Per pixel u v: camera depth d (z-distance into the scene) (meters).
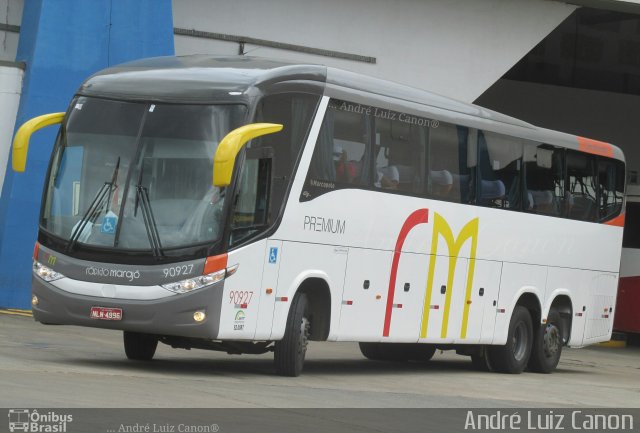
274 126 19.75
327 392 19.23
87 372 19.03
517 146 28.36
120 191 20.03
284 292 21.00
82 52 36.09
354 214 22.66
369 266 23.22
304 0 40.66
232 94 20.09
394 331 24.20
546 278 29.64
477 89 43.03
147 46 36.88
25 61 36.38
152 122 20.23
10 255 34.84
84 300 19.81
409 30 42.12
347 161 22.44
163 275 19.56
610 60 57.69
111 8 36.53
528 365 29.89
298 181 21.11
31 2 37.06
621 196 32.78
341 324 22.59
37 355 21.97
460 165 26.23
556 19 43.81
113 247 19.81
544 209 29.39
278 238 20.72
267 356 27.83
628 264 46.00
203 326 19.56
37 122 21.06
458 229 26.11
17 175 35.00
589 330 31.64
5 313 33.50
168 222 19.75
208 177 19.78
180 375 20.19
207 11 39.47
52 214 20.42
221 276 19.62
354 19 41.38
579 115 57.28
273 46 40.09
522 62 56.44
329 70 22.09
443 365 30.45
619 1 43.16
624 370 34.78
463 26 42.81
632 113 57.97
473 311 26.92
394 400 19.00
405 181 24.25
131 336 22.61
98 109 20.64
